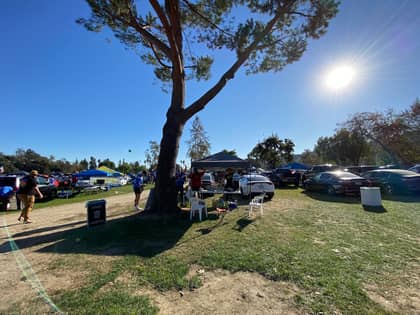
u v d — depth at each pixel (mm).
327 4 7738
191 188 9234
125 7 6590
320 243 4441
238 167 10164
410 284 2896
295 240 4641
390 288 2814
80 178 22234
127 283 3100
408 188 10203
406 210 7246
